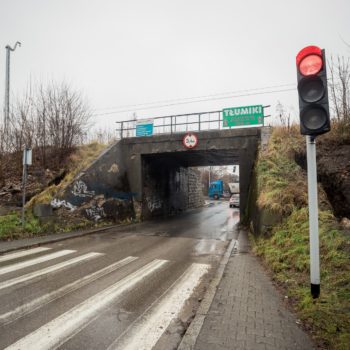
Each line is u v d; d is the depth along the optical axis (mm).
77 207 12742
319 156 9898
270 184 9500
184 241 10062
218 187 54125
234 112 15008
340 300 3924
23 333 3461
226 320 3656
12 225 10133
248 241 9891
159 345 3219
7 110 15500
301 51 4039
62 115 15938
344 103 10484
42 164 15000
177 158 20984
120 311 4121
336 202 8836
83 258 7426
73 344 3221
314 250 4109
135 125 17578
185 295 4773
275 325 3521
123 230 12906
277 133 13320
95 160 14336
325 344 3070
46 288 5070
